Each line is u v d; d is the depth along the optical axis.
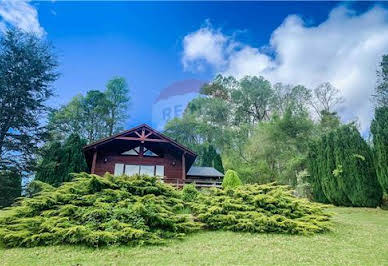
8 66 17.00
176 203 7.23
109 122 29.16
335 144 14.01
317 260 4.32
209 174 17.31
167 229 5.94
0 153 15.77
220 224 6.64
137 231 5.04
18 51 17.58
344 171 13.26
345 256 4.56
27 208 5.93
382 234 6.45
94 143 14.70
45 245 4.94
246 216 6.75
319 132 22.19
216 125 33.09
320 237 6.00
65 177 16.70
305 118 23.00
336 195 13.65
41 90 18.23
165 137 15.46
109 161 15.83
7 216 5.69
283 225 6.30
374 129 12.53
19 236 4.88
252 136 24.70
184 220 6.34
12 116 16.42
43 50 18.78
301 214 7.18
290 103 26.73
